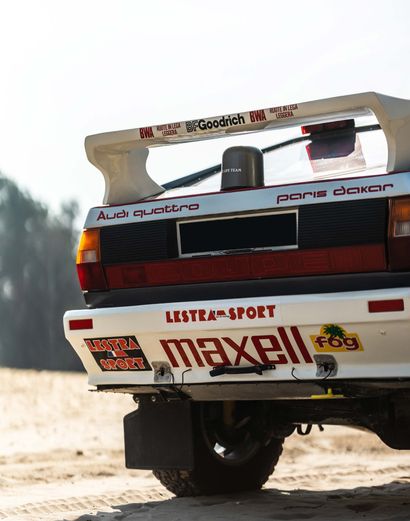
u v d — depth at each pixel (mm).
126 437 12555
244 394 11406
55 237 166375
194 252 11273
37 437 22891
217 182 12203
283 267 10812
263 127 11148
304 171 11695
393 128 10445
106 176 11891
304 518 11828
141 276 11461
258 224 10984
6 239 166750
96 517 12242
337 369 10680
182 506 12617
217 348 11047
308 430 12969
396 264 10352
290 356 10789
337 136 12312
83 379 40906
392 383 10578
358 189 10523
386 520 11531
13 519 12375
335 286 10625
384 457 19734
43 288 158500
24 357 153000
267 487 14656
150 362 11508
